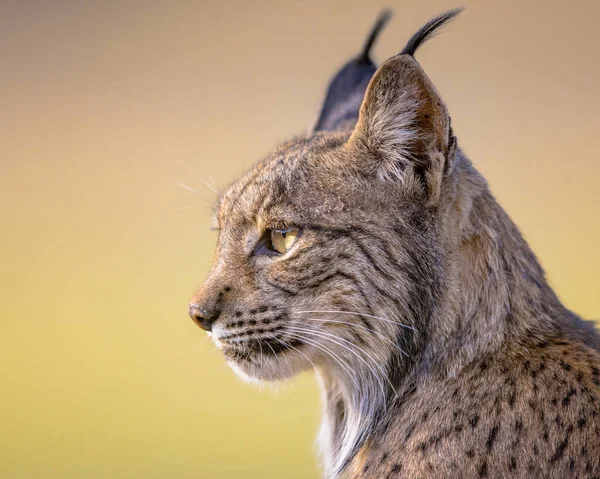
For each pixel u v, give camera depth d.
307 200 13.27
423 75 12.54
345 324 13.12
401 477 12.41
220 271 13.83
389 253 12.91
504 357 12.73
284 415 31.22
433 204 12.84
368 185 13.12
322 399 15.02
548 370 12.40
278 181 13.51
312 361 13.63
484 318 12.97
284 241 13.51
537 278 13.59
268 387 14.69
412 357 13.02
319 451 15.48
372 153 13.23
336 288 13.06
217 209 15.41
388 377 13.21
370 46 17.27
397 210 12.98
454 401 12.60
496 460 11.91
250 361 13.66
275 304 13.30
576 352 12.65
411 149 12.89
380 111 13.08
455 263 12.98
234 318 13.48
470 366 12.78
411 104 12.82
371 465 12.93
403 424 12.91
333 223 13.09
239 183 14.55
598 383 12.10
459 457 12.13
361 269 12.98
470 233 13.11
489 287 13.08
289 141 15.33
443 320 12.95
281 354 13.48
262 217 13.52
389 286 12.91
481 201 13.41
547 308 13.41
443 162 12.60
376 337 13.08
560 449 11.67
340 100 17.06
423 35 13.27
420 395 12.93
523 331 13.00
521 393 12.26
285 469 28.11
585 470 11.44
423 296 12.88
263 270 13.48
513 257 13.41
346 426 14.14
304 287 13.19
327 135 14.62
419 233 12.91
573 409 11.91
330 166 13.39
